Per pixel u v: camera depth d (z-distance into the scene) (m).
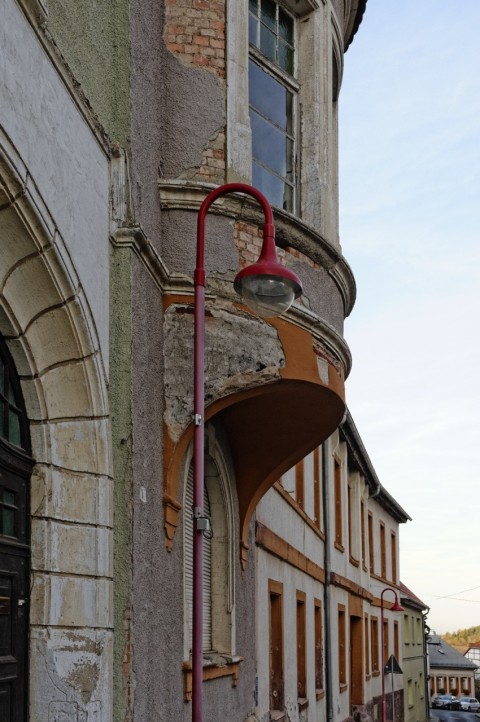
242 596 11.70
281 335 9.27
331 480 23.70
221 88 9.41
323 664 21.31
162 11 9.39
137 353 7.78
